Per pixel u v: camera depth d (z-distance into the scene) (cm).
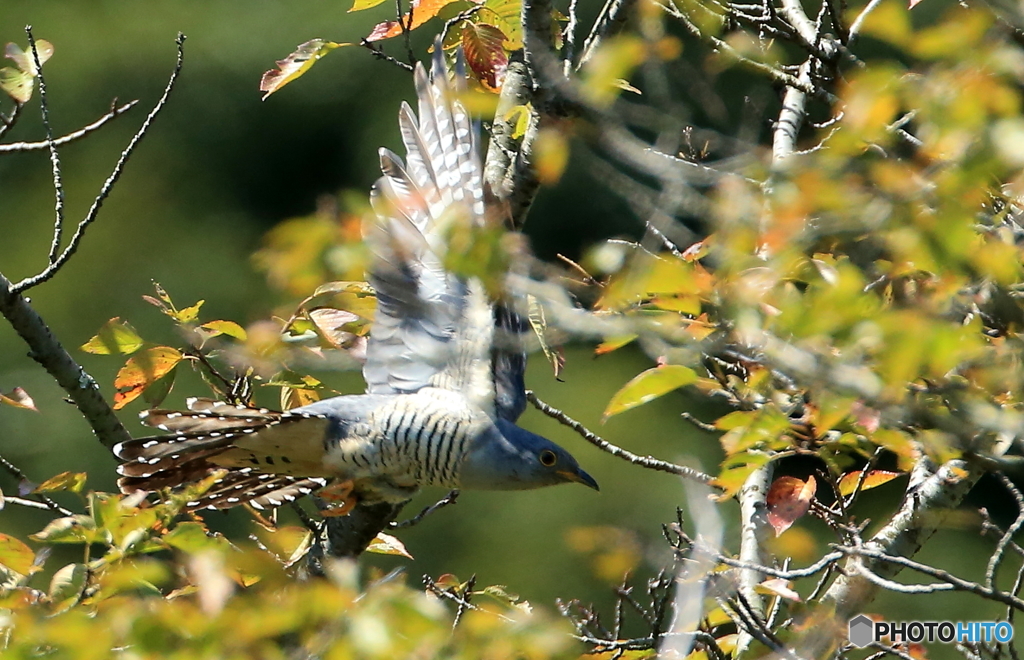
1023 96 461
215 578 563
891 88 479
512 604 927
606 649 863
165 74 2966
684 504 2297
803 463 1498
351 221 522
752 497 1000
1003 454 634
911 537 907
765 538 950
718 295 570
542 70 639
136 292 2727
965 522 862
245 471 947
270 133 2906
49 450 2388
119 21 3008
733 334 576
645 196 579
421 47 2844
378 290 917
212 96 2930
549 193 2400
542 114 948
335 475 923
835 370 559
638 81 1296
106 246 2767
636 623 2131
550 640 527
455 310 920
